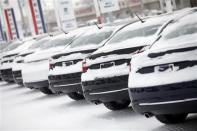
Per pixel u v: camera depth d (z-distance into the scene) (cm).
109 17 2370
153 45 765
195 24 767
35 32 3328
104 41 1098
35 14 3319
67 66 1138
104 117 963
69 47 1194
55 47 1415
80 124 938
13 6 4050
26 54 1706
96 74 919
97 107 1105
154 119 864
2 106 1456
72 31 1471
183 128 757
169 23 825
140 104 732
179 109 688
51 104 1295
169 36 770
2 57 2045
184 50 683
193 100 667
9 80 2059
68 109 1152
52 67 1179
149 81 710
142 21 994
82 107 1142
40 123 1038
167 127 784
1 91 1919
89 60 942
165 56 700
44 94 1560
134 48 880
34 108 1287
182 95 674
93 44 1122
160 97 698
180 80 673
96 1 2427
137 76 736
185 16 823
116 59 894
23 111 1273
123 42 924
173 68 687
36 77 1421
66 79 1137
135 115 927
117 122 889
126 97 894
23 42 2128
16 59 1761
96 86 920
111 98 909
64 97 1391
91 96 941
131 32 962
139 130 793
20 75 1736
